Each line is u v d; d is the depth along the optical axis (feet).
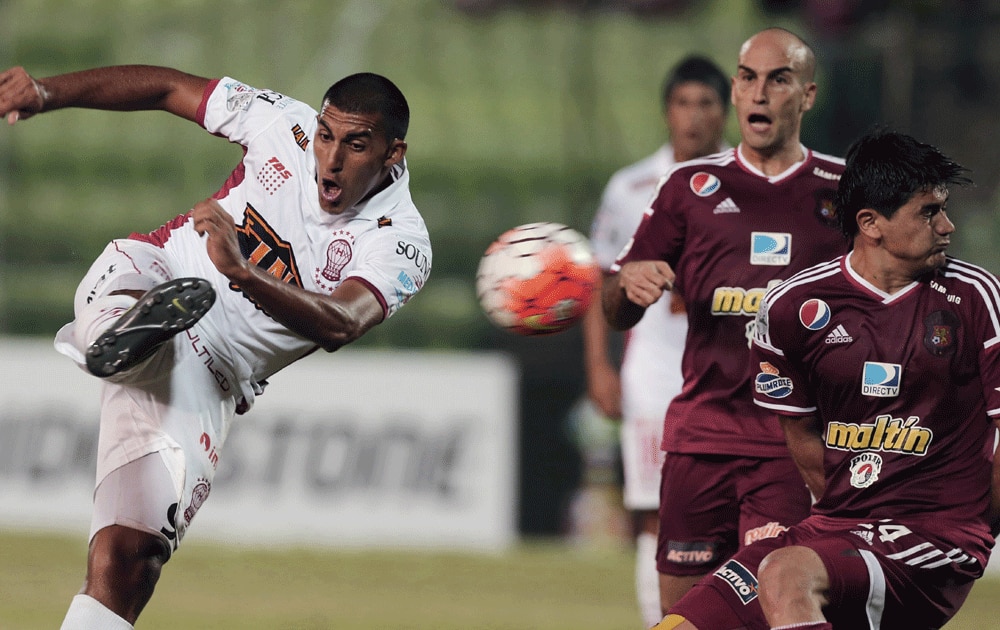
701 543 63.05
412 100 181.88
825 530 47.85
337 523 121.08
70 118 176.96
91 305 48.14
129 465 49.19
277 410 121.39
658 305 78.48
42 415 122.42
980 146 145.69
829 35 156.15
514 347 134.72
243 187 51.39
